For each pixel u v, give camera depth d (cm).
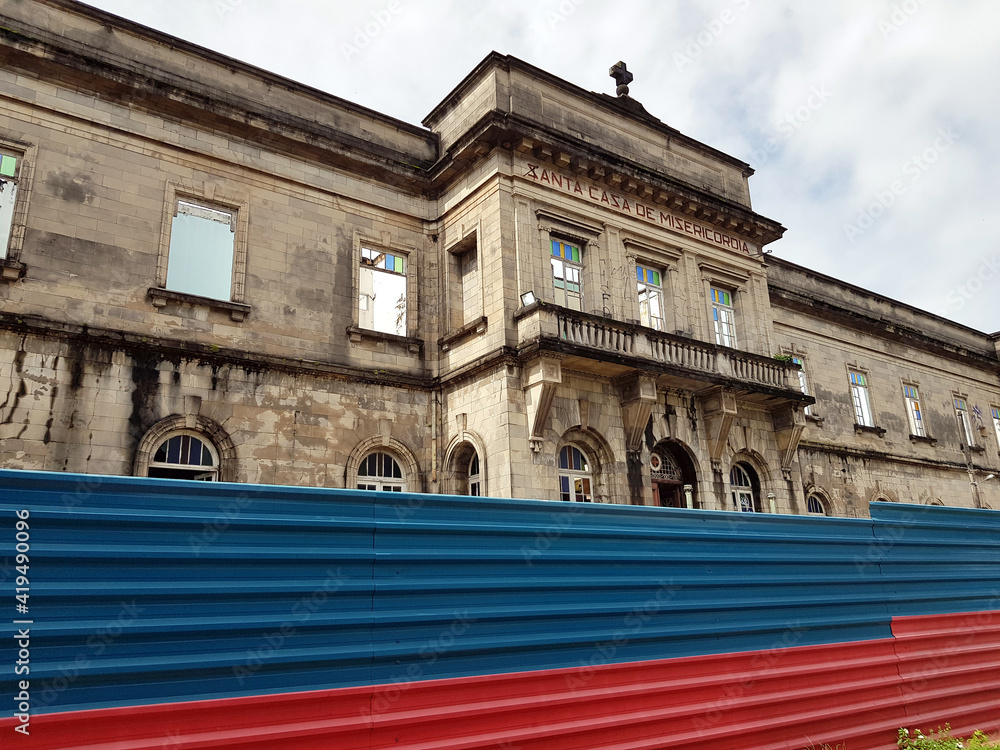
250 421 1542
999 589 1018
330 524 531
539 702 577
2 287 1341
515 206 1752
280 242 1694
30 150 1426
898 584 898
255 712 471
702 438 1909
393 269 1889
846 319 2916
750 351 2150
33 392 1320
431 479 1766
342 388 1689
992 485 3316
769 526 802
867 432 2836
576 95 1975
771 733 706
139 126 1561
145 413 1423
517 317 1661
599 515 680
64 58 1466
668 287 2020
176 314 1514
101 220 1473
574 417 1681
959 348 3406
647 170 1983
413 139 1984
